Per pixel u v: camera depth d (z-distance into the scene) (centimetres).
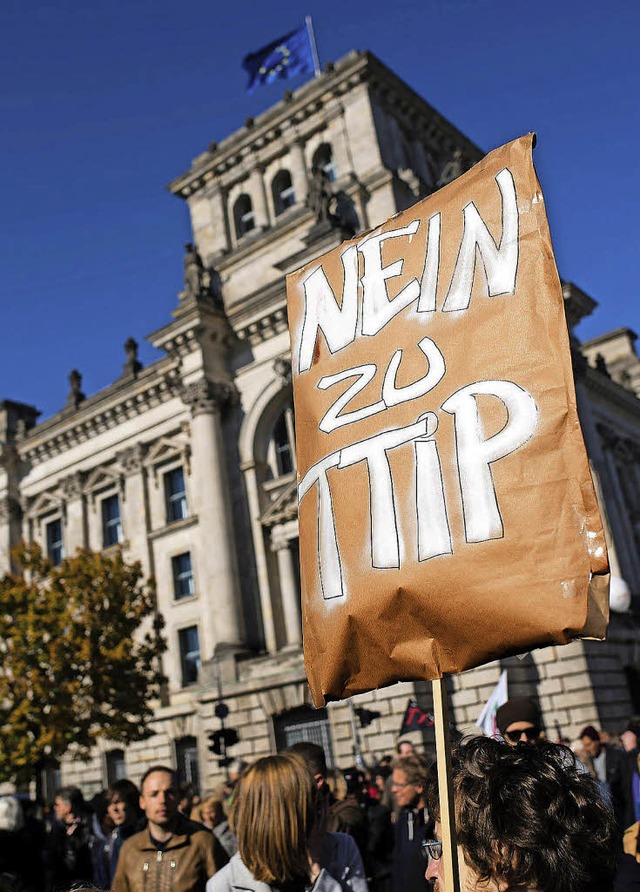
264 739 3916
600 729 3572
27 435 5719
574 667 3653
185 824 795
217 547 4297
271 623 4194
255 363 4575
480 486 473
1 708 4012
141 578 4534
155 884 755
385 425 529
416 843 789
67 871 1198
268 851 543
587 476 441
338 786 1094
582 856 308
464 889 333
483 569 459
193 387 4528
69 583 4191
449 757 366
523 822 308
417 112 5122
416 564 487
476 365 495
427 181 5056
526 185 506
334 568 530
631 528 5512
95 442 5391
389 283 559
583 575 431
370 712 3375
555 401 461
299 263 4338
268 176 5103
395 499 508
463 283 518
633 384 6975
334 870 583
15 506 5741
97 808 1239
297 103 4928
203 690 4131
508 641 446
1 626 4041
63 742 3888
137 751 4641
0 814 960
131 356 5338
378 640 496
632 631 4284
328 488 548
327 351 582
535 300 484
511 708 845
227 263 4950
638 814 1071
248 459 4469
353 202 4491
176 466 4931
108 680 4009
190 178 5347
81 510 5378
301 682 3850
